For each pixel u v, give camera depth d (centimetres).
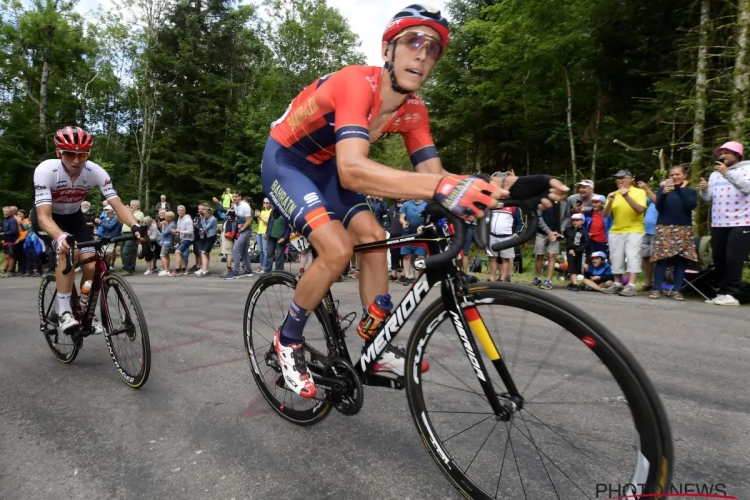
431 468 171
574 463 157
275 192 192
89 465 179
